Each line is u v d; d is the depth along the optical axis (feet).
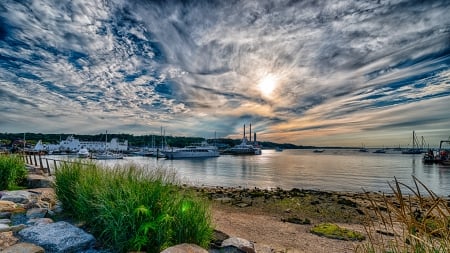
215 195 44.60
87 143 337.72
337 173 121.29
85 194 13.73
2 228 12.23
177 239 12.05
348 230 22.99
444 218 5.44
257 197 42.04
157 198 12.50
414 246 5.86
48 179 26.13
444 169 146.20
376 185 80.64
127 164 16.19
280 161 230.27
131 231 11.51
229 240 13.84
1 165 24.59
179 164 187.32
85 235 11.79
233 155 363.97
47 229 12.23
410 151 425.69
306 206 35.29
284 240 21.09
